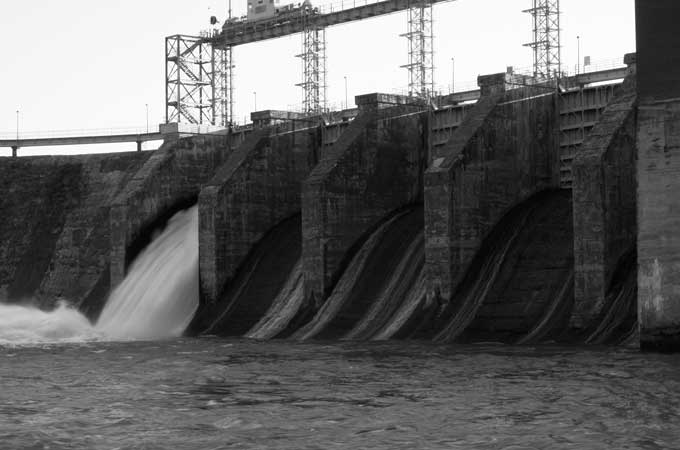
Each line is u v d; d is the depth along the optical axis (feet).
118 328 269.23
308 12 340.80
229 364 170.71
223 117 372.38
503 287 204.23
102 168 336.90
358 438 103.81
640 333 164.66
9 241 336.08
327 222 237.86
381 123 251.19
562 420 108.17
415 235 235.20
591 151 185.68
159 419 117.50
